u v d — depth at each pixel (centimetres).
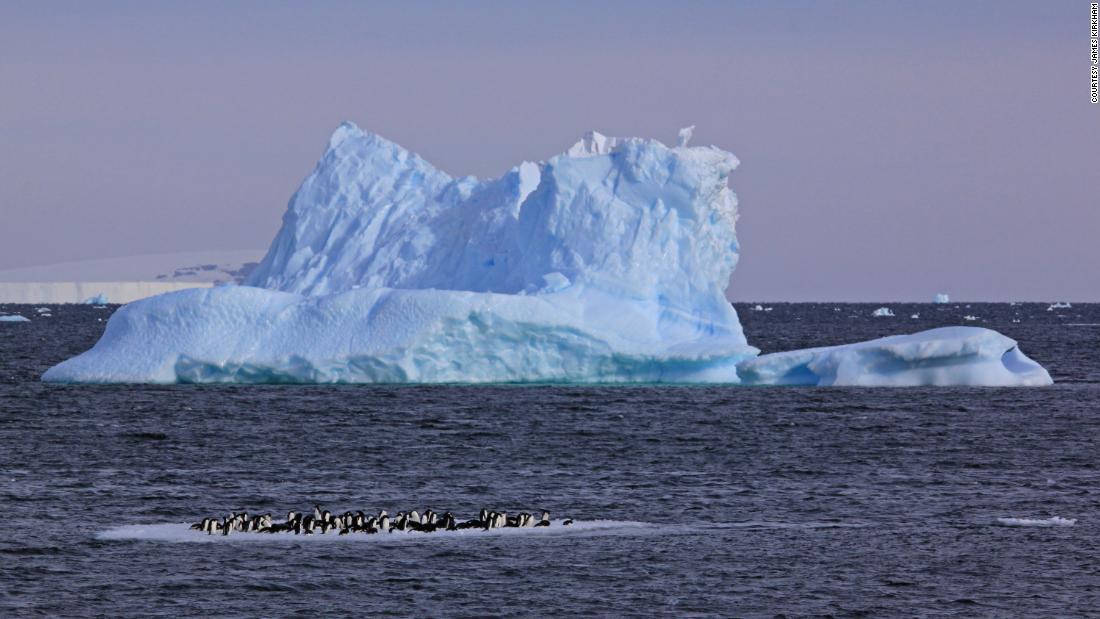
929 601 12400
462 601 12294
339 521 14712
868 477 18550
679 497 16900
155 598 12294
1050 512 16000
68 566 13175
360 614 11956
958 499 16800
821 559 13688
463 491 17338
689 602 12338
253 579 12825
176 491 17138
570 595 12481
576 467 19400
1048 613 12094
